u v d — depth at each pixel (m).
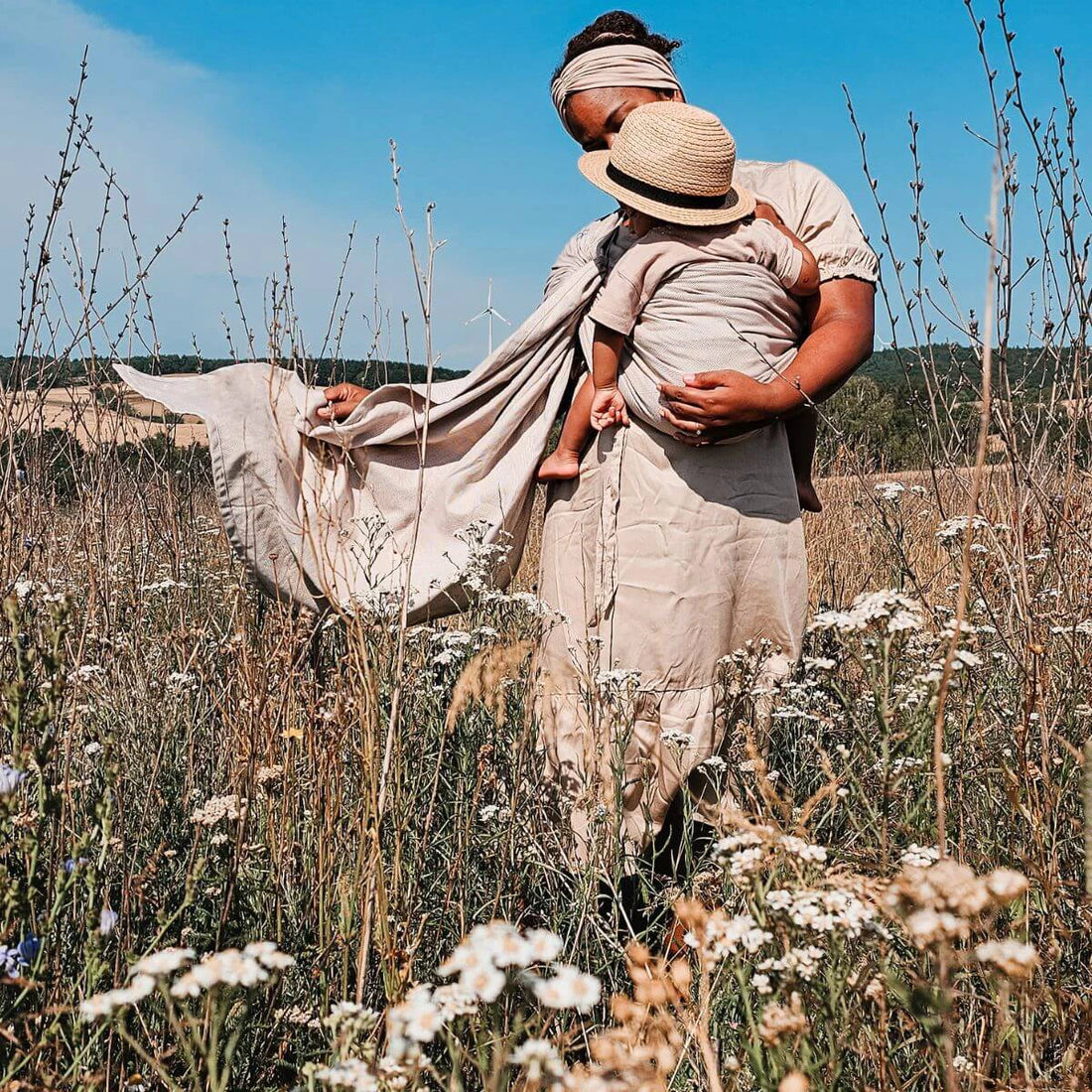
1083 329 2.92
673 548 3.39
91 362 4.07
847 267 3.47
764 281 3.35
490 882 2.91
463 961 1.41
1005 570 3.01
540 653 3.60
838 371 3.37
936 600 4.17
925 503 4.85
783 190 3.64
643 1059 1.50
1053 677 3.02
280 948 2.35
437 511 3.82
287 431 3.68
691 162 3.29
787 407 3.28
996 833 2.63
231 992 1.94
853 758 2.32
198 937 2.47
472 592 3.74
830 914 1.63
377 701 2.62
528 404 3.78
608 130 3.67
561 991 1.41
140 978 1.52
